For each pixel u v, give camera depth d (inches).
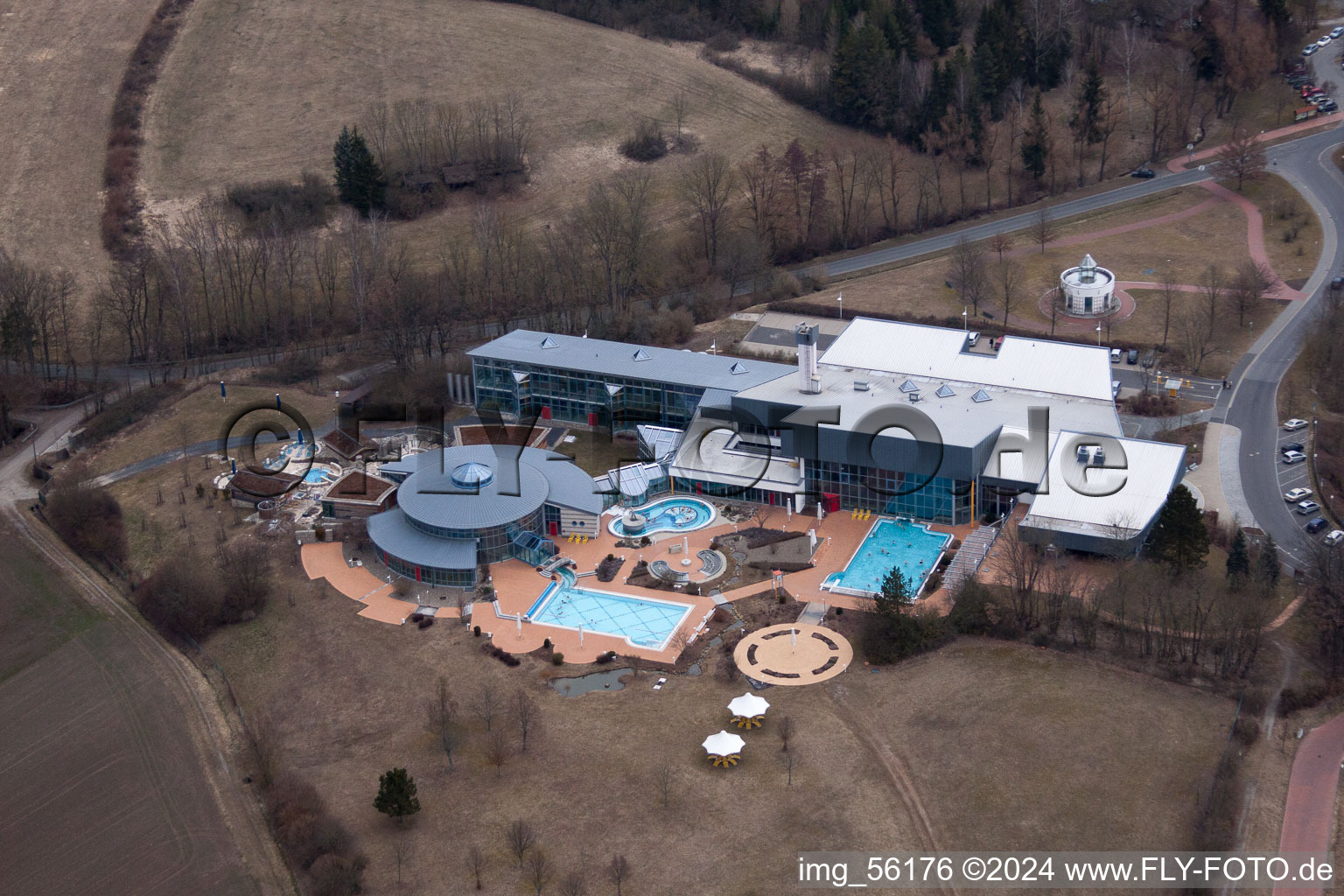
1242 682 6850.4
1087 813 6067.9
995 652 7214.6
